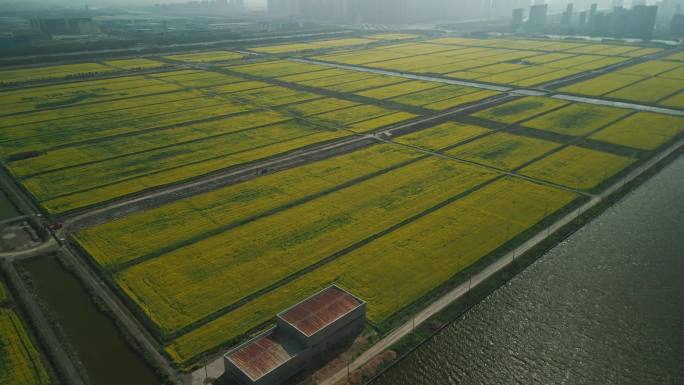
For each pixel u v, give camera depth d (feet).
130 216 212.43
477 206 220.43
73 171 259.80
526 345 143.43
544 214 213.25
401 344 141.18
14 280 169.78
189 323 149.48
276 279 170.30
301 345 134.00
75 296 163.43
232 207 220.02
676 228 203.82
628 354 139.95
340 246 189.57
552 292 164.86
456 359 138.31
